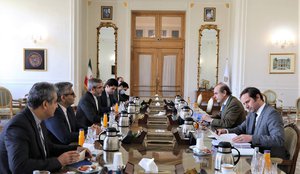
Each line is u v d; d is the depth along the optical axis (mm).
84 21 9367
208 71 9656
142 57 10008
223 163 1840
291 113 7766
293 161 2502
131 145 2541
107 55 9719
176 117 3953
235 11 8875
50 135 2824
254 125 3045
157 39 9938
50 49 8539
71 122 3219
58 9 8484
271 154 2600
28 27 8492
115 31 9672
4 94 6961
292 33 8477
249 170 1935
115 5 9633
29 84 8570
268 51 8547
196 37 9609
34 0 8461
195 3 9539
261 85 8586
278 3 8461
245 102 2967
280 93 8570
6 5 8461
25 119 1921
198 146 2348
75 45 8500
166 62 9992
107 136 2189
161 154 2271
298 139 2500
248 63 8578
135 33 9945
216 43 9594
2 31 8492
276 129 2650
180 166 1925
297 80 8523
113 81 5598
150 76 10000
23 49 8523
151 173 1819
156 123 3727
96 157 2115
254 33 8531
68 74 8570
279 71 8547
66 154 1962
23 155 1799
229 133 3145
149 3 9586
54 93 1989
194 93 9695
